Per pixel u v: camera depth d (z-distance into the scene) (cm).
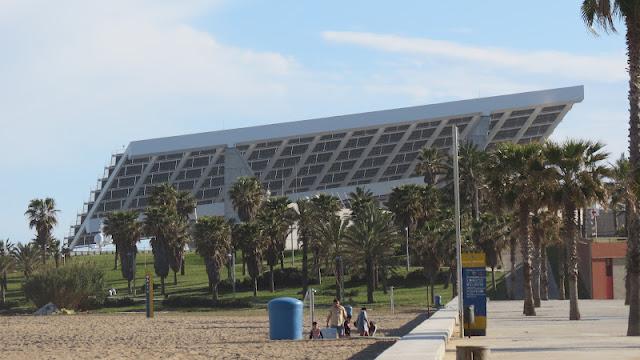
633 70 2970
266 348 3306
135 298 10738
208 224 9675
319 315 6888
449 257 8294
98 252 18275
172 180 18562
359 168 17812
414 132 17212
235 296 10062
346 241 8625
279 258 10975
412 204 10544
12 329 5481
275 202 10550
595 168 4353
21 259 13162
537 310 5425
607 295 7881
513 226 7238
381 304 8306
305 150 17488
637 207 3020
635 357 2159
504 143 4906
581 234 9206
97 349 3525
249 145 17462
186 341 4003
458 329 3406
